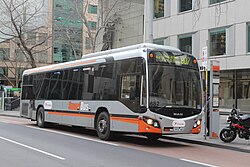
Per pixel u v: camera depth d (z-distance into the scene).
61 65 18.53
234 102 25.80
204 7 27.66
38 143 12.93
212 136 14.62
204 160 10.23
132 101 12.80
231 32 25.73
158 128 12.25
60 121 17.88
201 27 27.83
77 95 16.48
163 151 11.81
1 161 9.33
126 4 37.59
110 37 39.09
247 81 24.91
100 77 14.92
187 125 12.71
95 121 14.95
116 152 11.23
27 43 50.72
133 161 9.66
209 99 14.77
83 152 11.05
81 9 37.75
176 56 13.12
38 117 20.30
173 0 30.27
